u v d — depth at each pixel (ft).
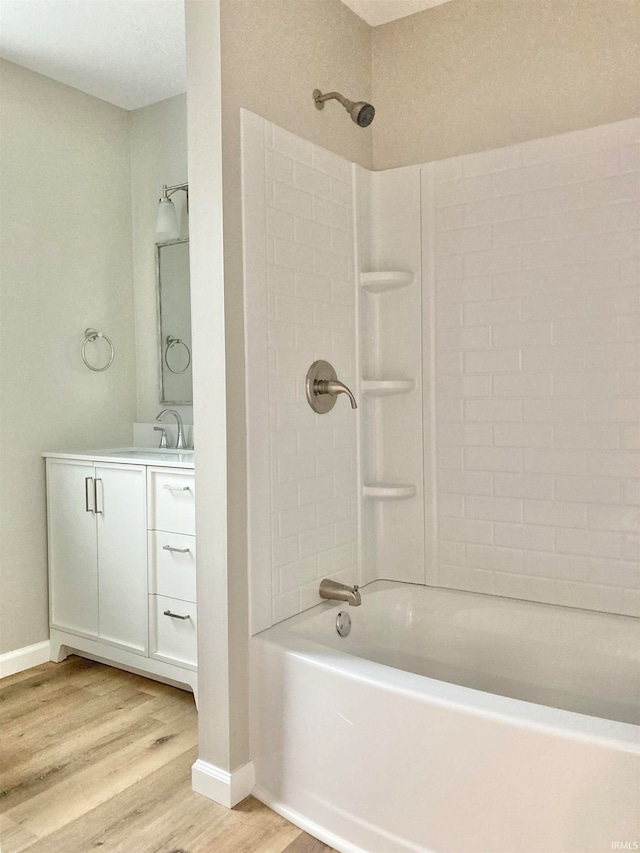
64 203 10.45
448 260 7.96
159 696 8.81
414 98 8.29
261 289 6.69
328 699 5.88
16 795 6.54
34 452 10.06
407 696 5.34
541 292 7.35
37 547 10.09
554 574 7.38
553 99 7.33
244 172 6.47
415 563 8.34
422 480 8.25
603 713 6.73
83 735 7.75
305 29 7.39
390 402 8.45
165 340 11.15
